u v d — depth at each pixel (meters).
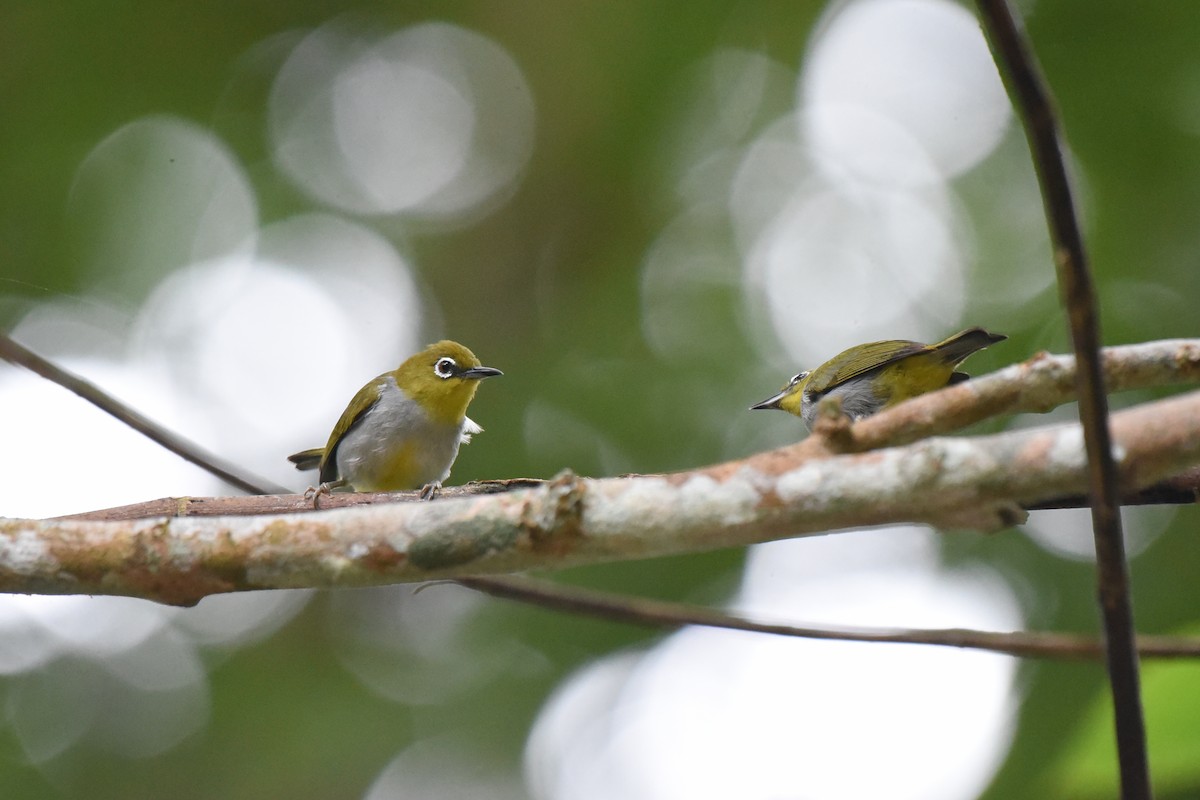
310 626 14.57
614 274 15.05
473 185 16.20
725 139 15.01
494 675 13.34
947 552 12.40
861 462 4.02
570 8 15.55
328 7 15.44
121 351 14.35
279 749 13.41
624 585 12.84
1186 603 10.94
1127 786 3.45
